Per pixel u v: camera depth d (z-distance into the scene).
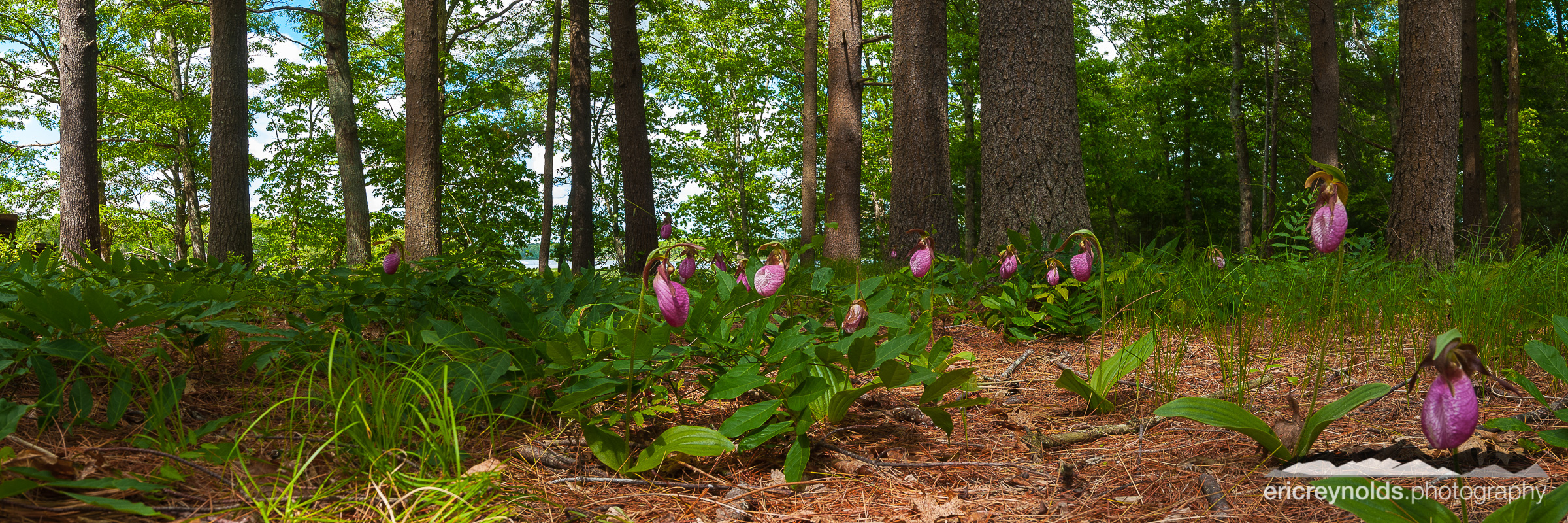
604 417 2.48
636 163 13.58
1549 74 18.70
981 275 5.38
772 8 23.39
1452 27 7.27
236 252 11.41
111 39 21.27
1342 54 21.80
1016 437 2.79
